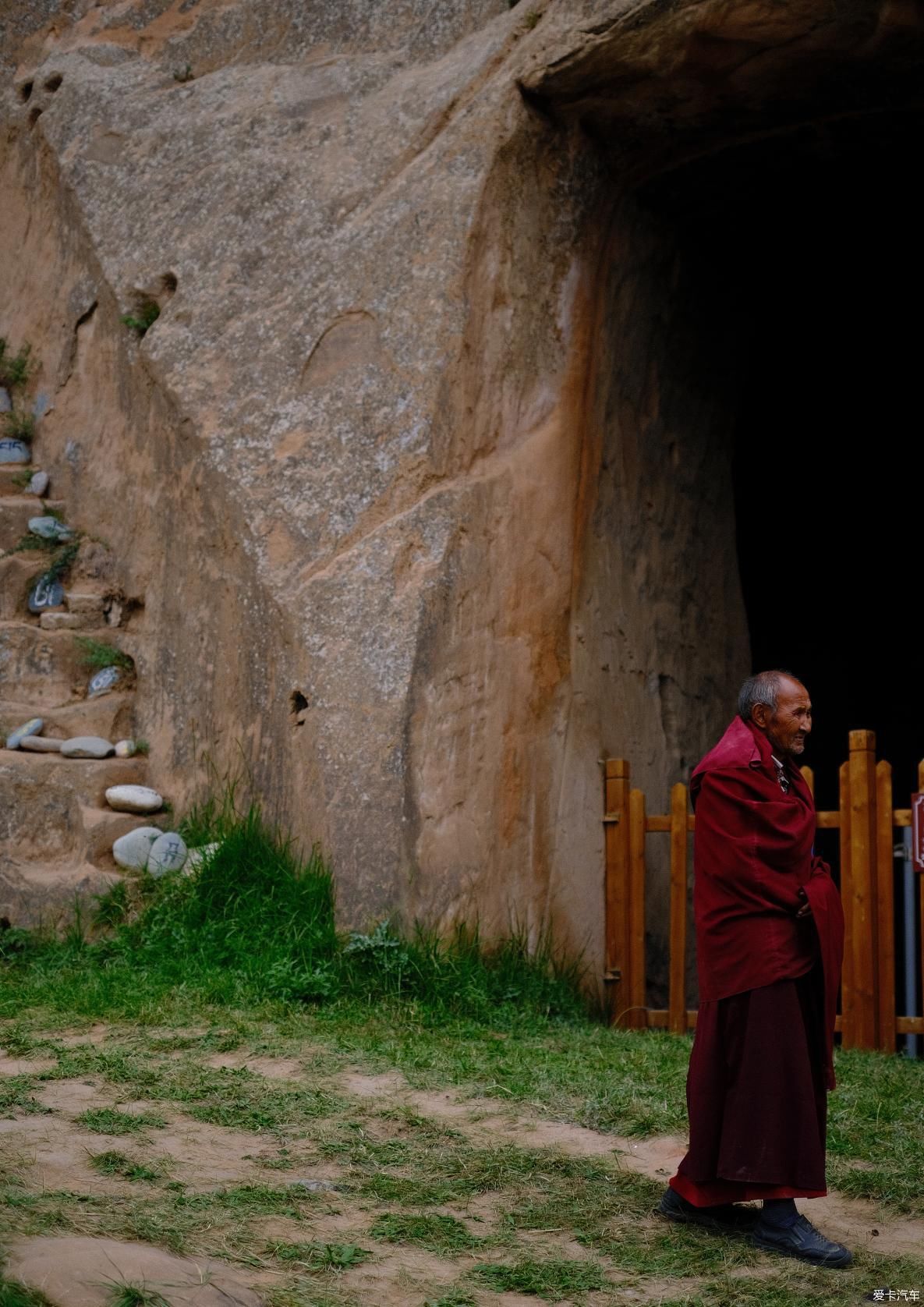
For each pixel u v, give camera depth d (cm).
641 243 888
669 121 808
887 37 719
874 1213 474
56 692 897
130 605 914
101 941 769
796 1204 481
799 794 459
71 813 834
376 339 812
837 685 1422
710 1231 441
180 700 860
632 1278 403
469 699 777
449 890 755
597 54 762
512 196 809
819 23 714
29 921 810
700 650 971
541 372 829
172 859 795
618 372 884
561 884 812
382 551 779
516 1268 398
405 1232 417
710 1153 436
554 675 825
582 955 814
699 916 454
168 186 933
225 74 963
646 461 920
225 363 859
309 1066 586
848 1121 562
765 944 437
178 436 870
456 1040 655
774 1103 428
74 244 988
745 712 467
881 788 760
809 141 833
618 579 888
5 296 1059
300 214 866
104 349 952
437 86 848
